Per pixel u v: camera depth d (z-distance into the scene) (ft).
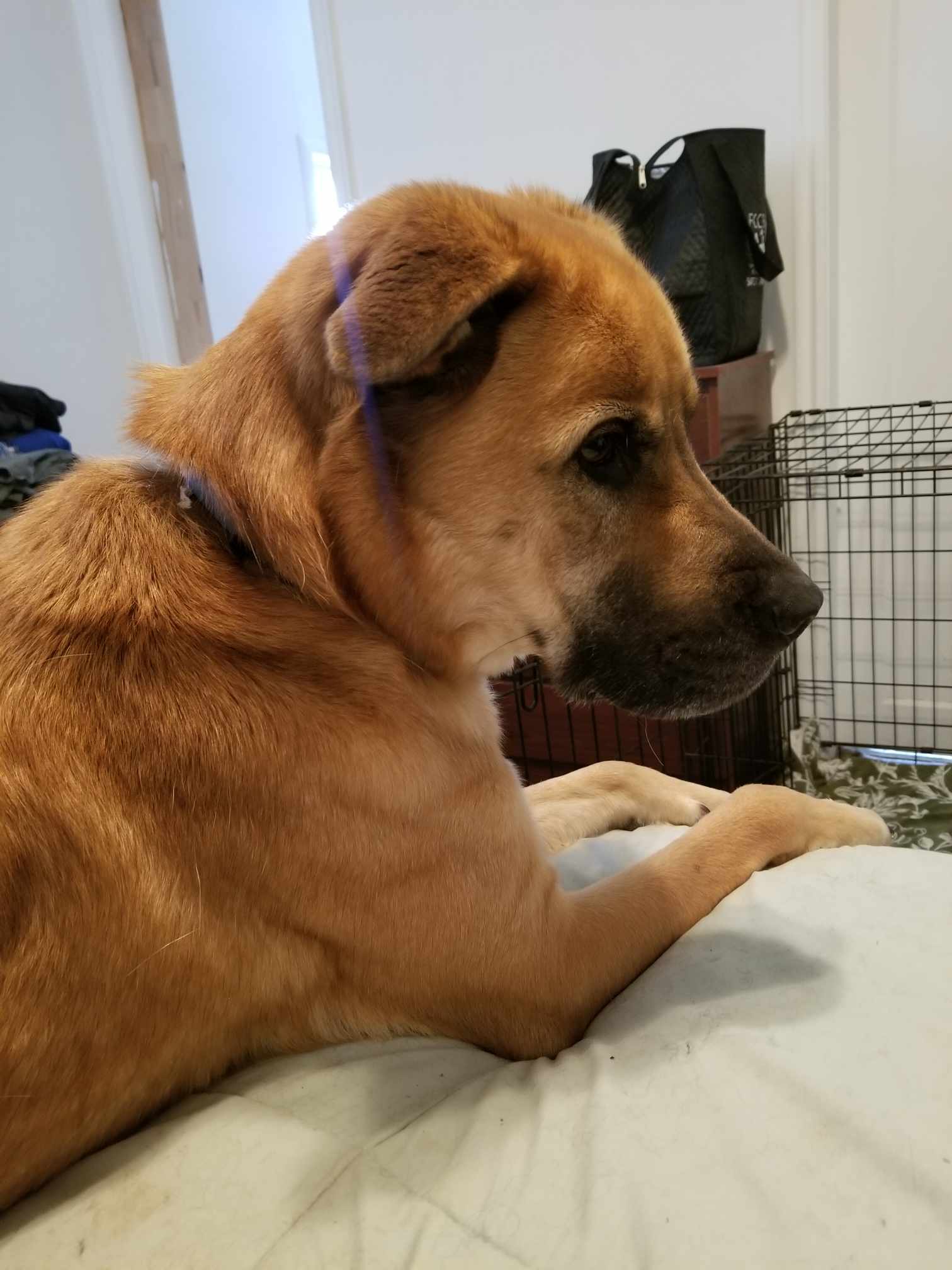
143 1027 2.64
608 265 2.85
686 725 6.93
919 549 7.93
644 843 4.33
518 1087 2.73
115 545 2.84
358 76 9.09
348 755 2.76
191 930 2.69
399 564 2.88
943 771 7.36
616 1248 2.08
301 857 2.76
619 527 2.99
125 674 2.67
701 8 7.36
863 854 3.59
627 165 7.00
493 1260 2.09
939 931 3.02
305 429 2.78
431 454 2.79
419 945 2.90
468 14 8.30
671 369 2.93
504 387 2.74
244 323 3.01
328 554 2.81
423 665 3.07
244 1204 2.33
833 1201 2.11
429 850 2.86
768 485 7.62
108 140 10.20
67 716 2.59
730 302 6.90
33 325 10.22
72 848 2.51
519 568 2.96
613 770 4.92
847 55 7.18
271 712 2.72
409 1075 2.83
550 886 3.18
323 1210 2.29
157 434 2.98
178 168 10.74
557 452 2.77
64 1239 2.30
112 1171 2.51
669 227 6.86
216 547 2.89
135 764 2.62
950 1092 2.37
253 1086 2.81
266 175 12.31
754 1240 2.05
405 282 2.40
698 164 6.63
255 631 2.80
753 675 3.23
